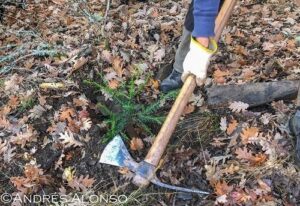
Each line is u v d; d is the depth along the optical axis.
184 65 1.23
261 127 1.45
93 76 1.73
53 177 1.44
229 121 1.49
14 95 1.70
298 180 1.32
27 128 1.55
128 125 1.53
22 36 2.12
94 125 1.54
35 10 2.35
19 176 1.44
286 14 2.11
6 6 2.39
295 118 1.37
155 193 1.35
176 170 1.40
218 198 1.30
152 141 1.48
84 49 1.86
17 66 1.87
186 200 1.34
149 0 2.26
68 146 1.49
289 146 1.39
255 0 2.22
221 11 1.34
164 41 1.91
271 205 1.27
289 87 1.52
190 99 1.57
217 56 1.80
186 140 1.47
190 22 1.47
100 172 1.42
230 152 1.42
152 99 1.63
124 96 1.62
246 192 1.31
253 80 1.65
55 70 1.78
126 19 2.10
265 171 1.35
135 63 1.80
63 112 1.57
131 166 1.41
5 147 1.51
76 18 2.21
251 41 1.89
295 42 1.84
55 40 2.02
